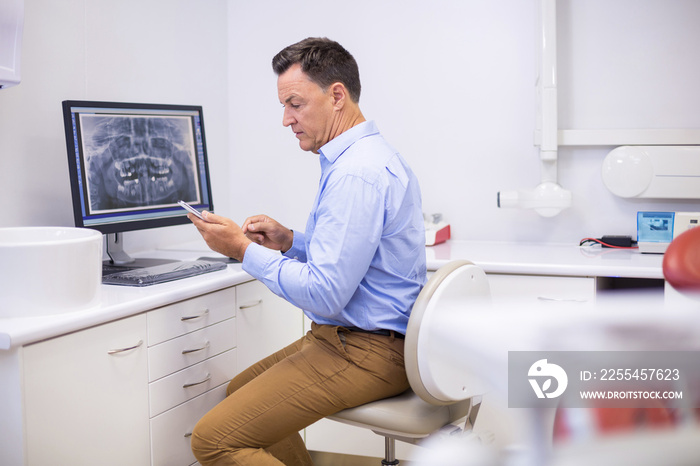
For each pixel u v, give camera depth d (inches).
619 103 102.3
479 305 57.2
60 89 86.0
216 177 117.6
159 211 87.0
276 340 93.2
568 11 102.9
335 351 61.9
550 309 37.9
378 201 59.1
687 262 29.2
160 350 71.1
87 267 61.9
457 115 108.4
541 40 98.0
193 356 76.3
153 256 98.0
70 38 87.1
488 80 106.6
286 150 117.3
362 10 111.3
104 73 92.7
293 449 76.9
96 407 63.0
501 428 38.4
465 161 108.8
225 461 60.1
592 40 102.6
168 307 71.9
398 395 63.6
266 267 60.9
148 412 69.9
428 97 109.5
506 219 108.0
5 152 78.6
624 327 33.9
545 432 36.3
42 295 59.1
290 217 118.3
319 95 63.8
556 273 85.0
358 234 58.0
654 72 100.9
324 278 57.5
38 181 83.3
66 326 58.4
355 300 62.5
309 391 60.4
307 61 63.3
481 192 108.6
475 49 106.7
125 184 82.3
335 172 60.1
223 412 60.4
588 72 103.0
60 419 59.0
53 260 59.2
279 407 60.1
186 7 108.6
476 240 109.7
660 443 32.5
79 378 60.9
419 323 55.1
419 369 55.3
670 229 94.3
